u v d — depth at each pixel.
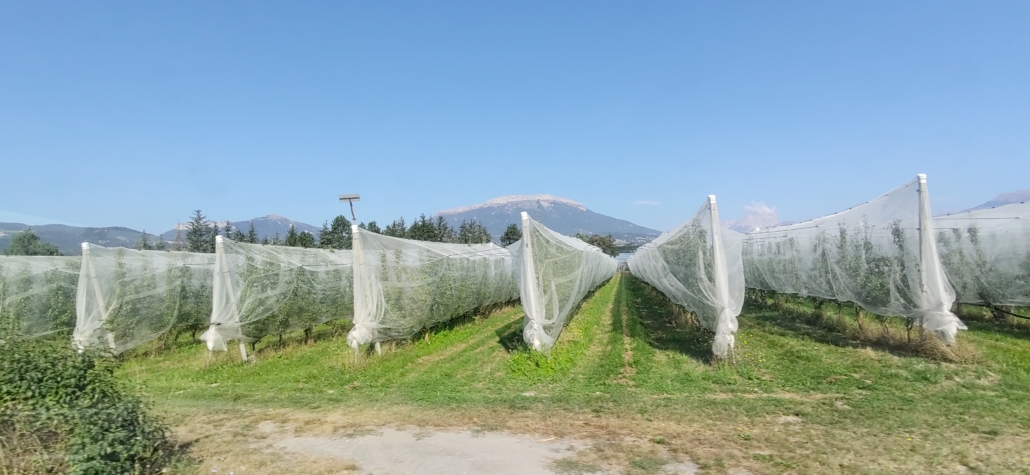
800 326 15.76
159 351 15.51
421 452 6.27
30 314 12.72
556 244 14.27
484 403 8.43
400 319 13.61
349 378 10.80
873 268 11.63
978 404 7.24
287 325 15.03
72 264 14.21
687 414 7.42
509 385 9.84
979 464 5.36
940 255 14.43
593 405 8.04
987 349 10.66
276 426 7.47
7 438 4.89
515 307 26.19
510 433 6.89
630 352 12.77
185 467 5.85
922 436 6.18
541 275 12.31
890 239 11.11
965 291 14.03
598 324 18.92
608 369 10.80
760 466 5.52
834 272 13.62
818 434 6.41
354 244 12.70
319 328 20.05
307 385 10.36
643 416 7.41
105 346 6.03
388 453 6.26
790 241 17.39
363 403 8.69
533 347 11.59
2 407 4.84
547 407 8.05
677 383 9.41
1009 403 7.27
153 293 14.16
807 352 11.49
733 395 8.53
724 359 10.56
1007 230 13.44
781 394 8.45
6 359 5.20
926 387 8.27
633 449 6.14
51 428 4.89
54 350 5.54
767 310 20.44
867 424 6.67
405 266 14.18
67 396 5.15
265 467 5.88
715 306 11.29
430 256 15.66
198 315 16.50
